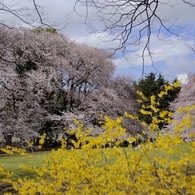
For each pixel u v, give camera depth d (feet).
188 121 8.46
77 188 9.14
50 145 67.87
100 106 62.34
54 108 67.31
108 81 72.54
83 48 67.41
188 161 8.57
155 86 77.36
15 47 45.68
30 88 54.54
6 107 55.42
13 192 18.12
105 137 8.84
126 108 64.64
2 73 45.09
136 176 8.67
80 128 9.64
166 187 8.67
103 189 8.84
